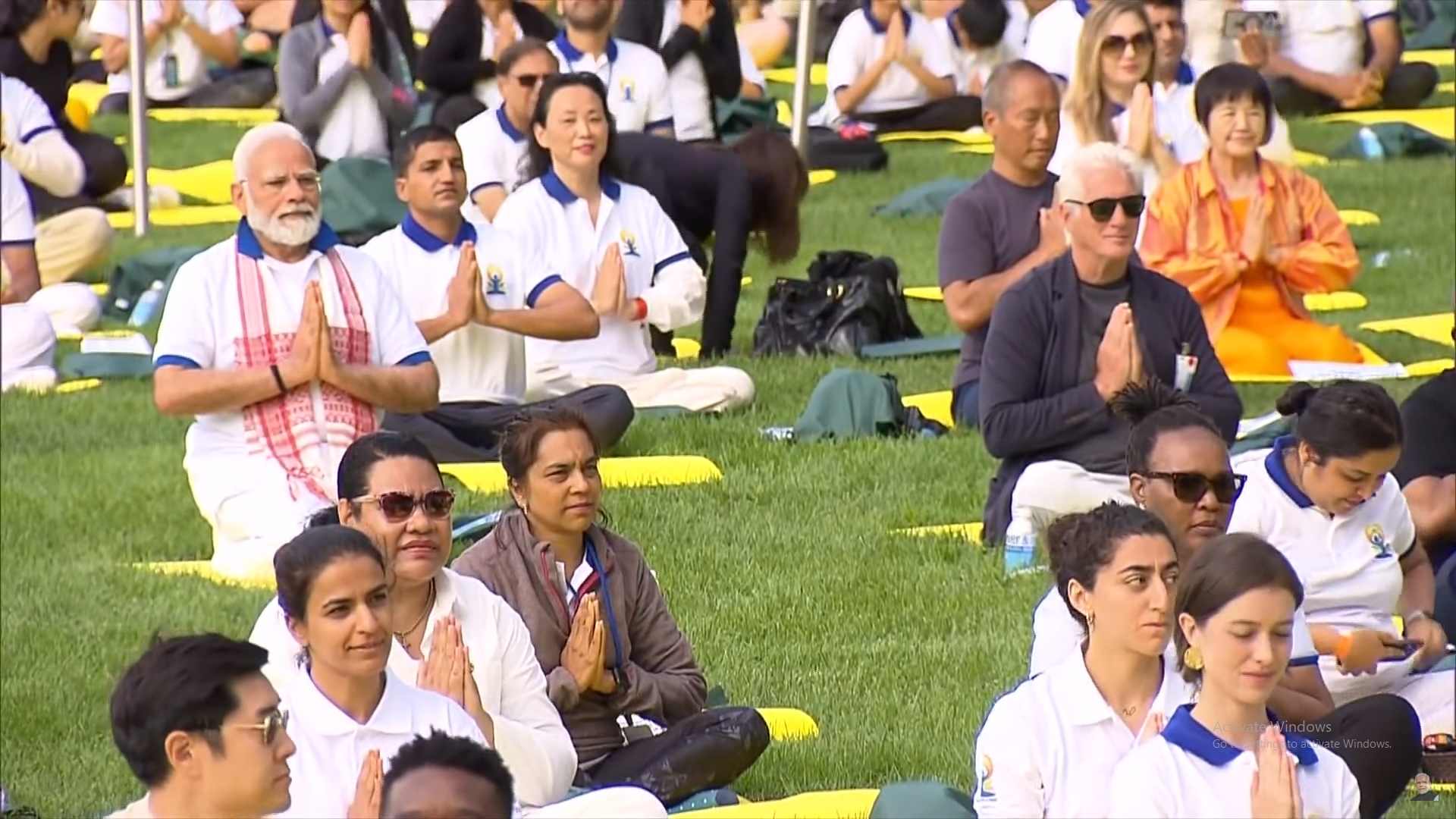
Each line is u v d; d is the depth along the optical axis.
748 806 25.38
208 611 33.31
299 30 60.62
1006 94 40.03
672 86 60.84
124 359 48.56
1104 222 33.03
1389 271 55.75
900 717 29.09
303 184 34.66
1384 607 27.02
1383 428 26.20
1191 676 20.97
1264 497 26.84
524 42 47.72
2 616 33.50
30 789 27.44
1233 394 33.66
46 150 58.22
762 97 71.31
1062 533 21.56
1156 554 20.98
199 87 81.94
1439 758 26.56
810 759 27.52
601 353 42.44
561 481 25.73
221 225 63.72
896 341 48.84
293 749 18.56
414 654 23.91
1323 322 50.56
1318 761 19.92
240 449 34.84
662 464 39.56
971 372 41.97
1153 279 33.88
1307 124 74.94
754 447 41.03
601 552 26.34
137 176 62.25
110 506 39.16
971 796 24.11
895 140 76.06
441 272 40.03
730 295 47.28
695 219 47.41
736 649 31.58
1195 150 51.88
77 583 35.00
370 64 60.31
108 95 81.44
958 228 40.78
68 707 30.11
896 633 32.31
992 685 30.19
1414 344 48.59
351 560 20.88
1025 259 40.16
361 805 19.41
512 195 42.69
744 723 26.08
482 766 15.93
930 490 38.56
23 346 47.41
